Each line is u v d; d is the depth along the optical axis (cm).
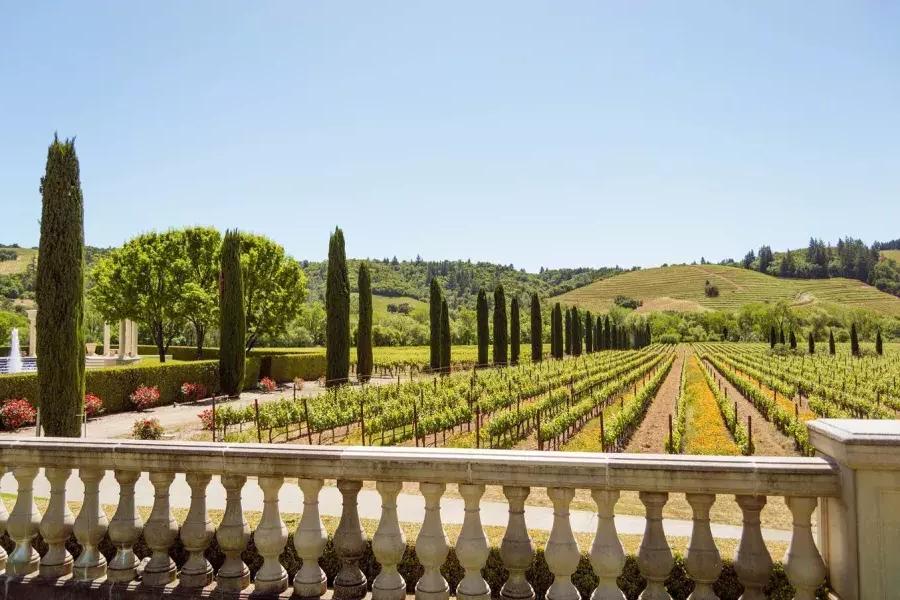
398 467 402
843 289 19088
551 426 1728
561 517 391
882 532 340
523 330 10194
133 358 4469
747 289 19238
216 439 1838
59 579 464
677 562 469
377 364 5316
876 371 4559
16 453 470
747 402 3058
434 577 407
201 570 447
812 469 362
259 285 4509
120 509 459
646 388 2797
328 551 507
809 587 370
